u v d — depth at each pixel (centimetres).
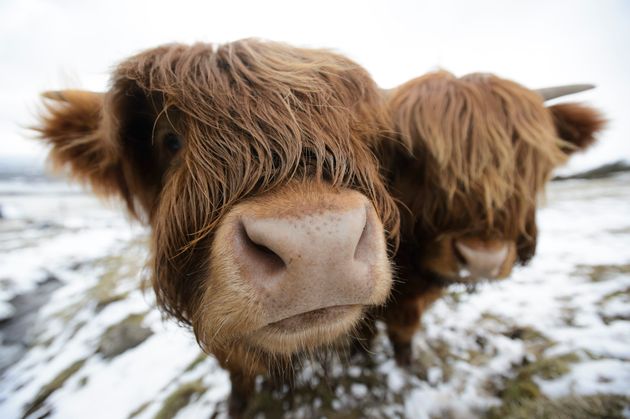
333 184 34
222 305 33
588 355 68
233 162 35
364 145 42
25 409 85
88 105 59
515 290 106
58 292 171
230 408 67
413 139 58
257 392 71
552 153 59
